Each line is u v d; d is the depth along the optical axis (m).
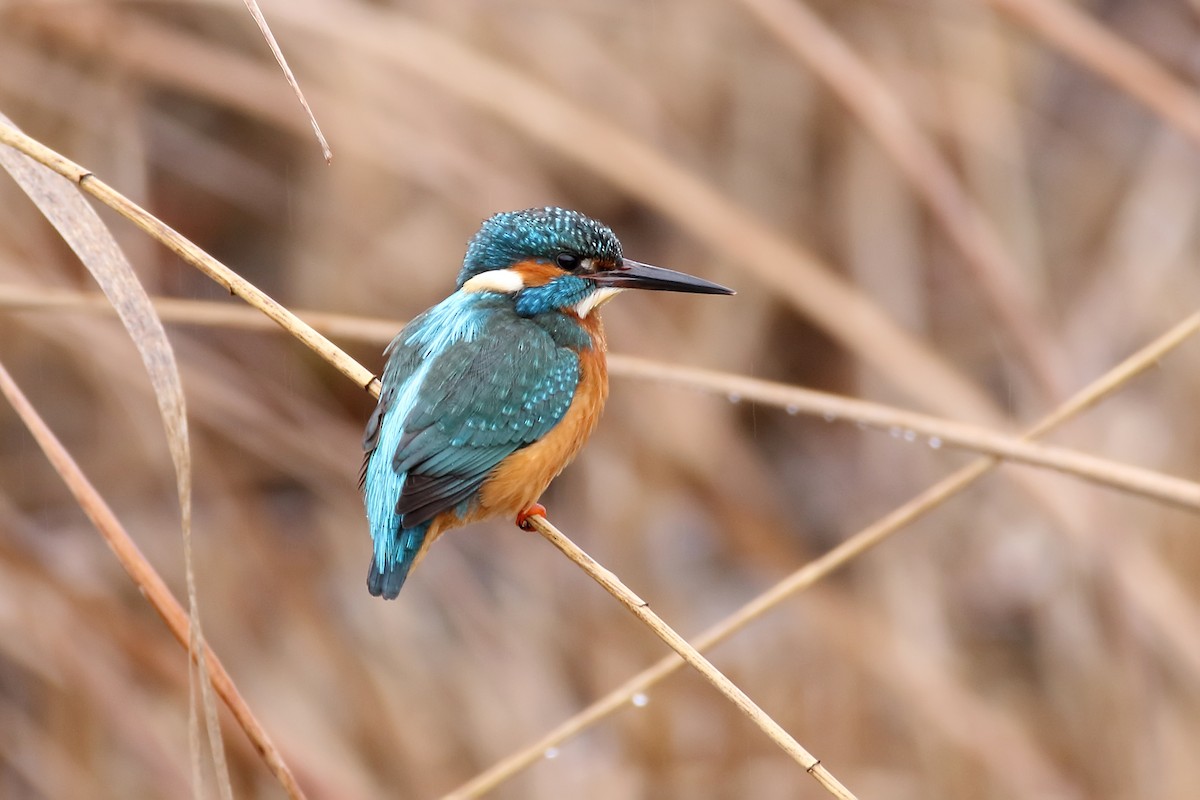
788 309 13.43
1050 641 12.15
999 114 12.71
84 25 10.78
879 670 11.59
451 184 11.45
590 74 12.49
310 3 10.43
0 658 11.30
